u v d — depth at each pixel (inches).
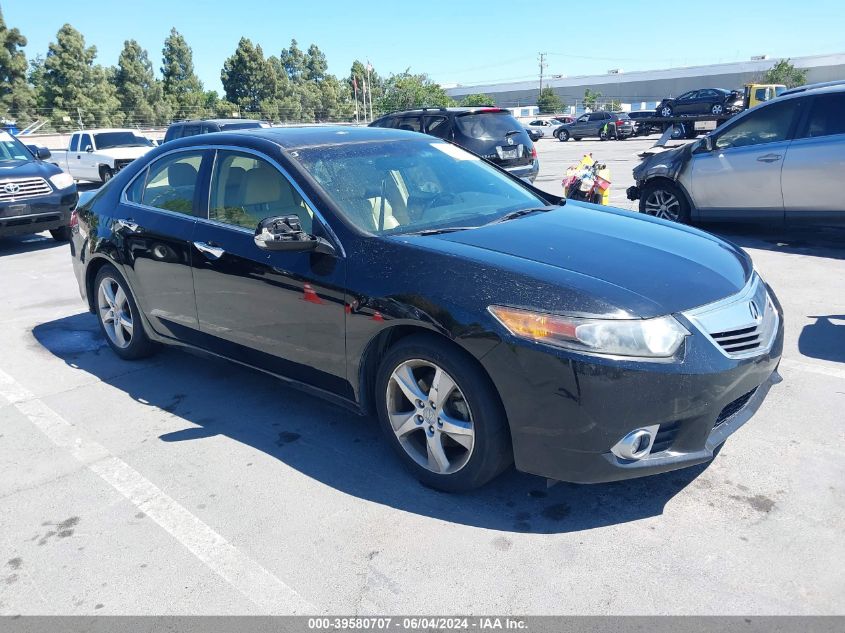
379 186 147.9
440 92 2185.0
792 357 180.9
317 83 3230.8
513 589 100.7
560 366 104.9
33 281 311.3
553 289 109.7
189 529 118.8
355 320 127.4
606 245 129.5
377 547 111.7
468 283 115.2
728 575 101.4
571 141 1504.7
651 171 347.3
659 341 105.7
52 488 133.8
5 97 1846.7
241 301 150.0
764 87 1274.6
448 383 118.2
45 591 104.9
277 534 116.2
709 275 121.6
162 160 180.1
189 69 2696.9
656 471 108.4
